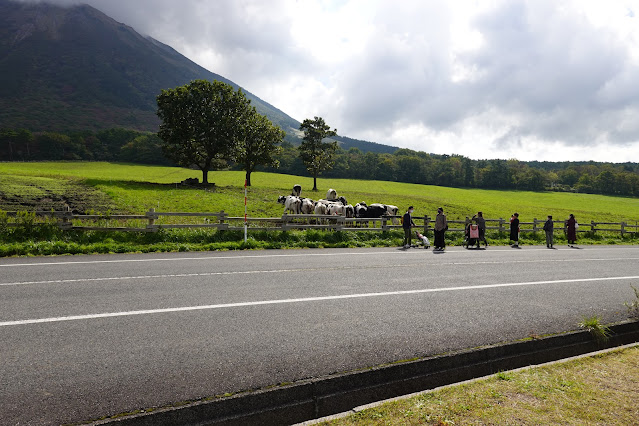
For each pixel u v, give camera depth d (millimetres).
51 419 3389
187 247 13188
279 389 3865
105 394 3785
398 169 133000
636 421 3428
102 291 7441
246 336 5336
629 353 5109
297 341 5195
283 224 16422
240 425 3635
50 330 5406
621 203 82125
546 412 3564
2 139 128375
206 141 50375
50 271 9156
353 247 15633
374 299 7383
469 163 146000
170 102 49875
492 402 3746
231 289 7844
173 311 6332
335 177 124562
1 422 3326
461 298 7672
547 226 18812
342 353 4840
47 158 124625
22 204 25594
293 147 145000
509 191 106438
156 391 3852
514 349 5215
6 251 11305
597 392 3969
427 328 5824
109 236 13898
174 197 34844
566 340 5633
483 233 17734
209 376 4176
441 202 53094
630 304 7547
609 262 13469
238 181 65562
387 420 3439
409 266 11219
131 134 156125
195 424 3518
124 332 5391
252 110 57438
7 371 4215
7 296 6977
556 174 152625
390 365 4441
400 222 22547
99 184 38500
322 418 3521
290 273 9617
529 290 8594
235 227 15406
